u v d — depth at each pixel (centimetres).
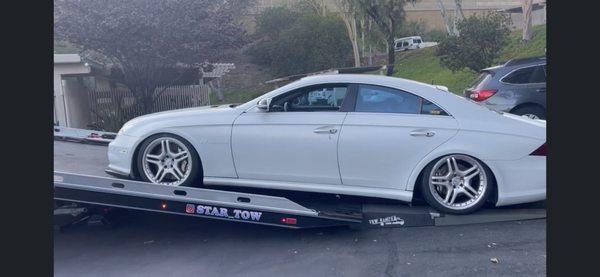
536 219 679
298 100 687
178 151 696
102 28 1686
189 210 644
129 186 640
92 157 829
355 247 633
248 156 682
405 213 668
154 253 645
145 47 1750
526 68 1272
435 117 666
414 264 582
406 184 665
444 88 697
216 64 2267
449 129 660
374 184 669
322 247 640
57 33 1695
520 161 663
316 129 669
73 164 773
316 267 586
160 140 694
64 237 706
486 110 680
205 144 686
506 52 2827
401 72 3109
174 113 716
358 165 666
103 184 639
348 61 3434
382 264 586
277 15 3606
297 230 700
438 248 617
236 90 3353
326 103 684
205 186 712
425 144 659
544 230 651
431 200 666
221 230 711
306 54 3412
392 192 667
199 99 2053
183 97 2047
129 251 653
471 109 675
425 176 664
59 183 631
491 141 659
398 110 673
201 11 1802
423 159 659
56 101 1703
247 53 3653
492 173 665
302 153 672
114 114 1964
